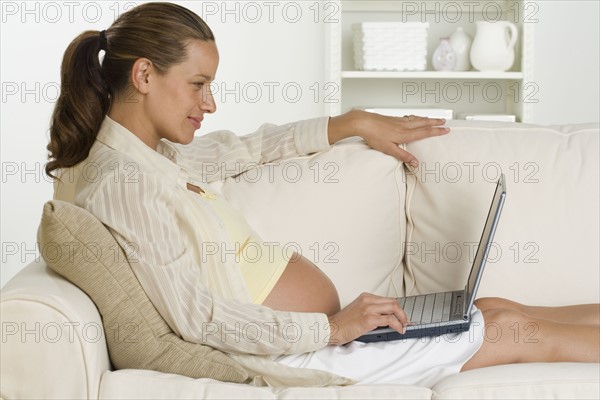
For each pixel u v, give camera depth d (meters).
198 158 2.04
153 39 1.67
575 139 2.05
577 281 1.95
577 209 1.97
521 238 1.96
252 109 4.16
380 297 1.69
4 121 4.16
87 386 1.40
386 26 3.56
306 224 2.01
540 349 1.70
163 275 1.53
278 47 4.11
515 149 2.03
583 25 4.06
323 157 2.08
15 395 1.40
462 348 1.66
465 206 2.00
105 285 1.50
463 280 2.00
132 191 1.55
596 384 1.41
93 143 1.71
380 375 1.61
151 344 1.53
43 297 1.39
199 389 1.42
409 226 2.09
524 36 3.57
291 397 1.42
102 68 1.71
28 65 4.15
